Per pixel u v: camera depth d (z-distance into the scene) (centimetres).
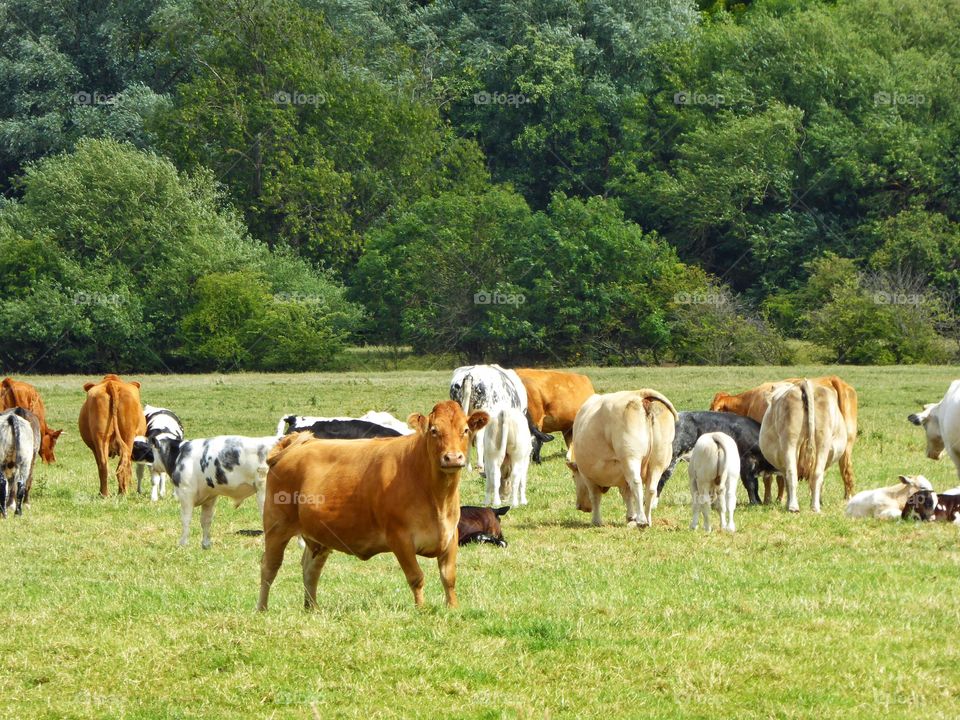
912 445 2452
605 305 5666
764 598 1106
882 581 1188
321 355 5469
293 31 6675
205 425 2922
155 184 5775
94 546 1481
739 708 800
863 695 822
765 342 5406
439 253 5847
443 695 827
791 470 1711
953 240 6053
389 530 1018
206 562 1372
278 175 6300
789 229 6444
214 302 5425
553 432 2567
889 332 5269
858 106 6819
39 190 5741
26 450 1745
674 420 1609
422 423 1022
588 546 1429
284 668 874
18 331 5350
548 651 909
